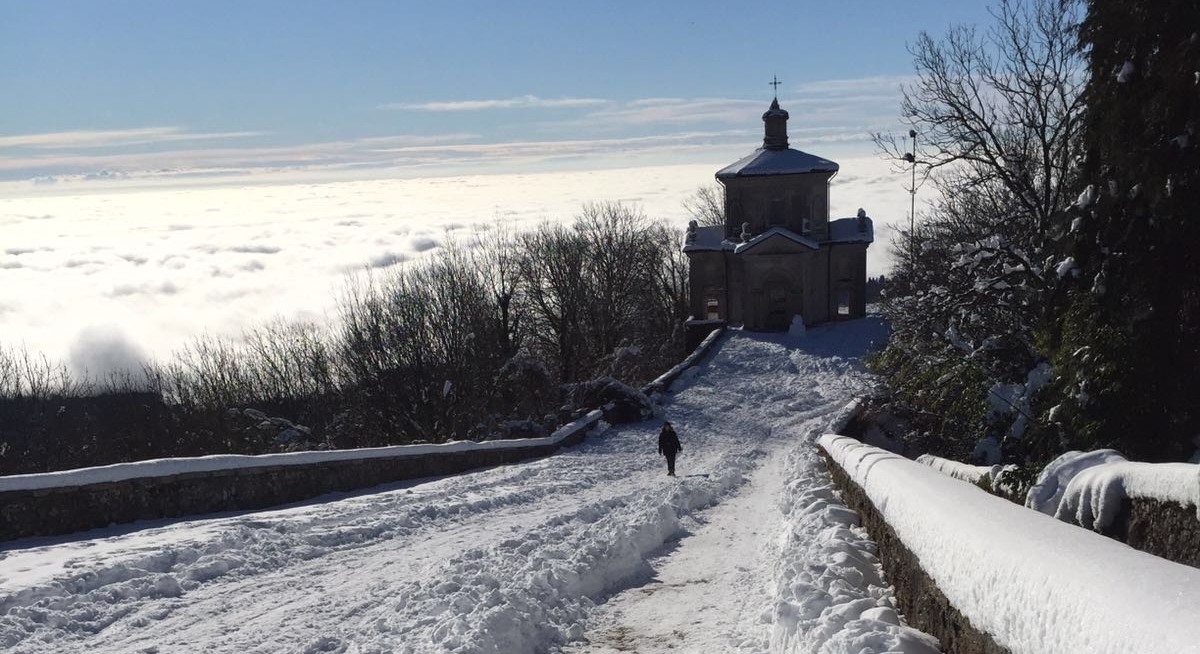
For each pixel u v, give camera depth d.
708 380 57.22
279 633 10.21
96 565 12.43
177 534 15.27
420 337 51.03
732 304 73.31
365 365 50.38
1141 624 3.50
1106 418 16.41
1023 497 14.45
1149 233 16.28
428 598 11.24
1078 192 18.34
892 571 9.22
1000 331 29.91
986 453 27.05
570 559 13.49
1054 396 18.94
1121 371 16.34
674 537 17.91
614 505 21.23
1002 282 29.31
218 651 9.55
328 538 15.86
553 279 73.19
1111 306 16.70
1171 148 15.59
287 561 14.18
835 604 8.66
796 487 21.38
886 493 9.66
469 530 17.59
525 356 53.31
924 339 34.53
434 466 29.45
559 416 49.38
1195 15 15.41
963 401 30.02
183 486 18.81
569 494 25.03
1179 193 15.52
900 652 6.31
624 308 78.44
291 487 22.08
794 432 46.47
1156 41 16.08
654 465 35.91
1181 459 15.89
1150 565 4.01
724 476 29.02
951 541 6.27
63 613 10.62
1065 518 9.99
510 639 9.88
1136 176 16.11
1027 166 34.19
